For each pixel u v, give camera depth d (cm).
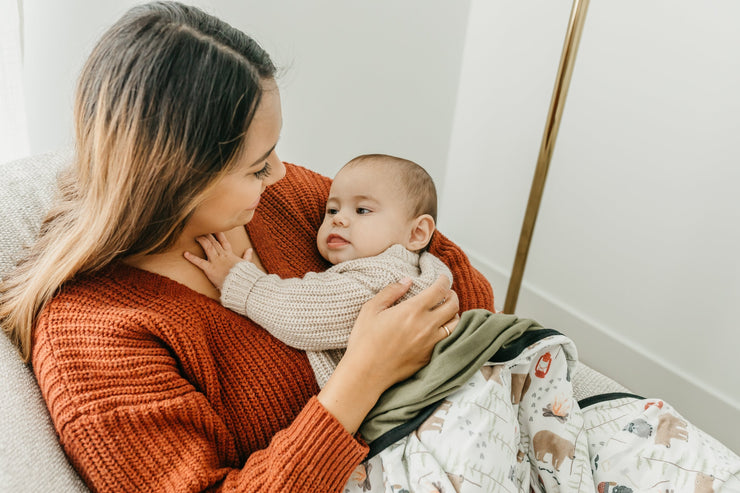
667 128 138
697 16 126
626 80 144
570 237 168
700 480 70
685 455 73
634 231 151
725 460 71
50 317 64
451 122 202
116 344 62
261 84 64
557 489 77
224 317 72
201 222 71
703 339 142
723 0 121
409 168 91
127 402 59
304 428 62
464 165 201
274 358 73
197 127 59
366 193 88
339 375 67
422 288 80
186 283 74
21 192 83
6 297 71
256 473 61
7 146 105
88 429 57
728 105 125
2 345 68
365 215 87
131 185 61
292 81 156
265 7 143
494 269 195
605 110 151
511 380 79
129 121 59
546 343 77
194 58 59
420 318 72
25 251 78
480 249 201
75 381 59
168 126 59
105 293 68
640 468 75
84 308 65
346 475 64
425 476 67
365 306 74
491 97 183
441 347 73
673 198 140
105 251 66
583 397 93
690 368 146
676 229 141
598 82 151
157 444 60
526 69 168
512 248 187
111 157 61
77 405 57
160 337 66
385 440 69
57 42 110
